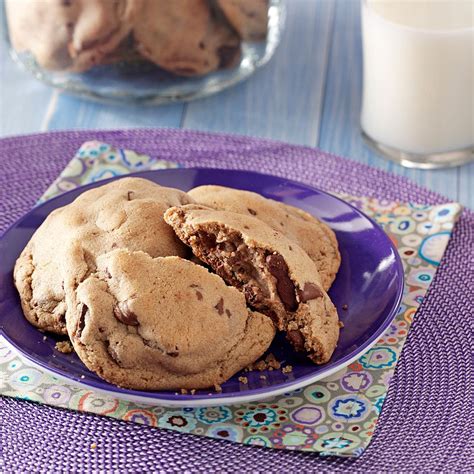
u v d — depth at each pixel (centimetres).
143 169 85
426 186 88
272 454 68
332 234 78
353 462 68
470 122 88
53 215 76
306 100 96
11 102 95
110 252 71
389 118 89
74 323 70
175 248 73
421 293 77
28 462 69
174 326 69
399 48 86
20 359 73
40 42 91
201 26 90
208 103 96
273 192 81
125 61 90
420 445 69
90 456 69
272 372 71
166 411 70
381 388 71
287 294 72
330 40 102
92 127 93
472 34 85
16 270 74
